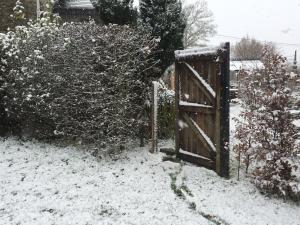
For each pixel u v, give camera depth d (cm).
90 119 418
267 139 324
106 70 407
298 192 312
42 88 439
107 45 402
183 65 404
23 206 300
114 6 524
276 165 315
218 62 353
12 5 716
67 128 437
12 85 464
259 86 335
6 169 385
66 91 419
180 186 344
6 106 489
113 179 358
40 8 747
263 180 319
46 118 458
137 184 346
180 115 412
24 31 477
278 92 315
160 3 508
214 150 370
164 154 425
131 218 282
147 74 445
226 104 354
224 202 311
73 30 418
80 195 321
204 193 328
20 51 458
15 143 476
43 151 440
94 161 403
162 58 516
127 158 414
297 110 327
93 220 277
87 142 441
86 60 403
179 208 300
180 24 519
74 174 370
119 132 407
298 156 317
